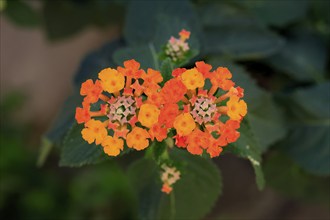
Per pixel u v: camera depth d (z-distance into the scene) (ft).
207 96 0.70
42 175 1.93
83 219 1.85
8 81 2.16
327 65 1.30
